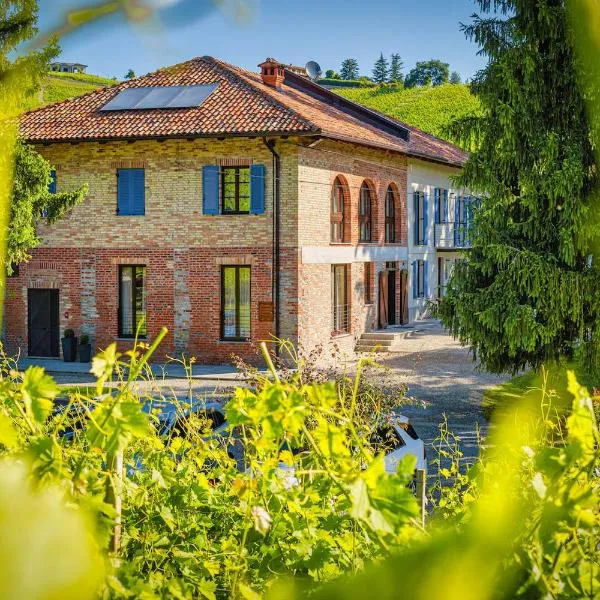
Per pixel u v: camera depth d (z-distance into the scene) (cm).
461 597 155
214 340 2894
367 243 3359
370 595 153
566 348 2019
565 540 226
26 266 3058
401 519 211
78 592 129
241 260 2859
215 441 438
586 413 217
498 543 163
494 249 1984
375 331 3431
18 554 127
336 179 3147
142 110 2986
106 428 254
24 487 136
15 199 2306
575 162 1903
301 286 2842
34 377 261
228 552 306
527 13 1947
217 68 3192
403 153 3525
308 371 1268
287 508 332
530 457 236
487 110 2073
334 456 261
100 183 2984
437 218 4150
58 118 3025
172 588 265
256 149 2828
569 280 1933
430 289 4094
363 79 9525
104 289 2994
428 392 2389
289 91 3525
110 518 242
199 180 2891
